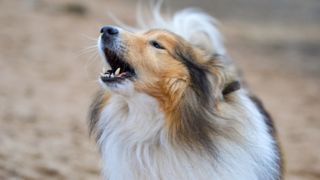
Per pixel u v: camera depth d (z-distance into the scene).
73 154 2.16
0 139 2.16
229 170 1.54
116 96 1.58
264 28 6.45
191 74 1.57
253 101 1.72
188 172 1.55
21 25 4.62
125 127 1.57
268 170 1.59
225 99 1.59
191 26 1.79
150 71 1.57
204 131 1.55
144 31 1.65
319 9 7.55
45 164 2.03
